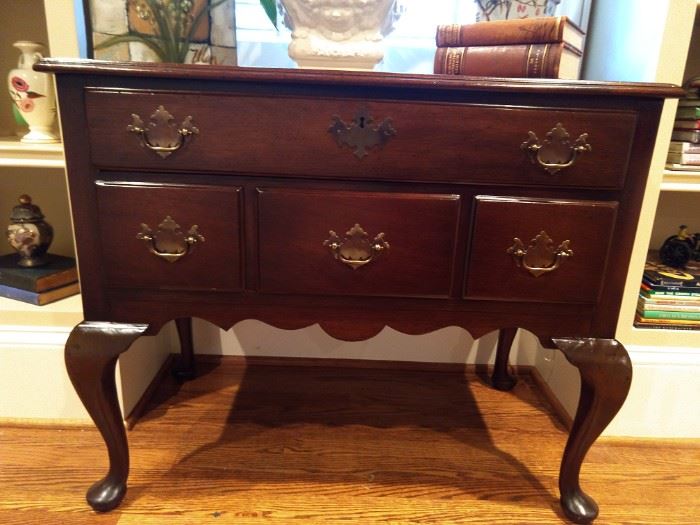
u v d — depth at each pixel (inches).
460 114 26.9
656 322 42.3
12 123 49.0
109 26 37.4
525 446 43.2
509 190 28.3
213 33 41.4
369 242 28.9
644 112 27.2
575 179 27.9
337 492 37.3
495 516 35.4
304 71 26.0
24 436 42.5
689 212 50.1
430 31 51.5
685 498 37.7
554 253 29.0
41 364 42.4
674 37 35.2
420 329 31.2
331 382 53.1
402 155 27.5
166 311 30.8
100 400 32.3
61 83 26.8
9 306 42.6
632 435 43.8
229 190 28.1
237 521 34.3
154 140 27.3
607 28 44.5
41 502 35.3
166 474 38.4
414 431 44.9
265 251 29.2
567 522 34.9
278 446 42.3
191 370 52.1
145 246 29.1
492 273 29.4
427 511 35.7
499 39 33.0
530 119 27.0
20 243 43.8
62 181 50.2
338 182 28.2
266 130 27.2
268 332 55.5
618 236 29.1
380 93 26.8
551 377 50.3
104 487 34.7
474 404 49.6
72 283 45.4
